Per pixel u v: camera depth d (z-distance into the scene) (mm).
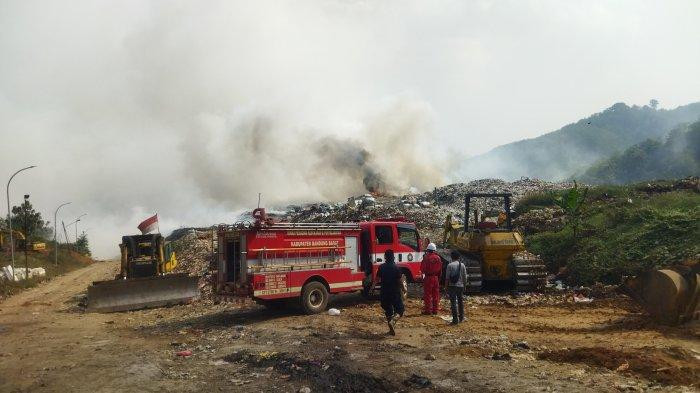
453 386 7285
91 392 7895
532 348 9539
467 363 8477
